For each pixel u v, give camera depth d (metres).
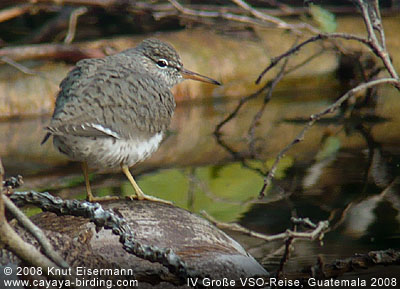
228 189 10.92
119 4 17.41
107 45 16.41
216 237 7.77
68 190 10.73
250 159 12.25
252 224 9.36
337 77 16.89
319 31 15.52
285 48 17.05
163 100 9.13
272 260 8.05
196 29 17.55
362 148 12.72
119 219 6.44
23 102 15.06
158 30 18.95
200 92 16.23
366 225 9.24
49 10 18.25
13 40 18.28
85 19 18.84
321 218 9.57
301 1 19.00
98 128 8.03
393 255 6.41
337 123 14.27
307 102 15.91
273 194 10.68
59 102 8.34
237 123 14.47
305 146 12.90
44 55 16.09
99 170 12.01
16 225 7.13
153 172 11.72
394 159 12.08
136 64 9.62
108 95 8.34
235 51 16.84
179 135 13.73
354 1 11.68
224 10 17.84
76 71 8.73
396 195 10.41
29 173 11.70
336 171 11.59
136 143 8.59
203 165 12.02
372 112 15.01
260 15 15.89
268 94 14.01
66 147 8.08
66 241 7.00
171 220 7.80
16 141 13.59
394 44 17.02
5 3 16.94
